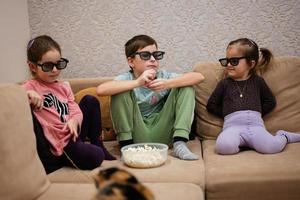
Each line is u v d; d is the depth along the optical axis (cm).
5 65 205
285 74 188
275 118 185
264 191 130
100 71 231
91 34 227
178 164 149
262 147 157
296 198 129
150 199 78
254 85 183
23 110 125
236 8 215
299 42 214
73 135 154
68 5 225
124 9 222
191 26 220
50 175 143
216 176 133
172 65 225
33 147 126
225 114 182
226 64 184
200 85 195
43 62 159
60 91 167
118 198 73
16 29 217
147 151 151
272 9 213
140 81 169
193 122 196
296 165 136
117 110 171
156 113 183
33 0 227
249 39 197
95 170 147
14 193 110
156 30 222
